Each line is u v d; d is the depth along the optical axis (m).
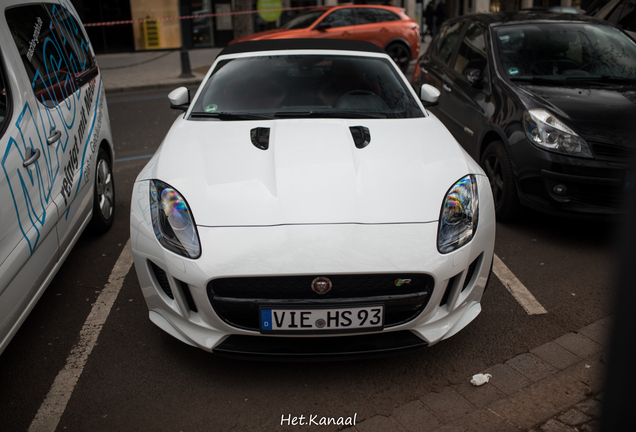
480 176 2.59
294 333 2.11
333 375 2.35
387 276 2.11
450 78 5.20
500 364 2.40
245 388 2.26
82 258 3.52
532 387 2.24
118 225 4.06
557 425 2.01
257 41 3.90
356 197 2.27
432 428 2.02
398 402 2.17
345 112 3.14
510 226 4.04
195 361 2.44
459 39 5.41
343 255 2.06
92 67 3.97
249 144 2.71
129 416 2.09
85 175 3.29
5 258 2.09
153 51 17.44
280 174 2.39
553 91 3.93
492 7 21.08
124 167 5.62
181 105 3.53
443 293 2.19
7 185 2.18
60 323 2.76
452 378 2.32
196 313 2.23
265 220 2.17
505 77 4.25
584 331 2.65
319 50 3.63
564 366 2.37
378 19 11.80
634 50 4.53
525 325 2.72
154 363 2.43
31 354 2.50
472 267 2.36
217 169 2.46
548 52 4.47
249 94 3.29
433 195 2.33
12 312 2.14
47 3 3.40
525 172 3.64
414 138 2.80
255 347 2.18
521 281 3.19
